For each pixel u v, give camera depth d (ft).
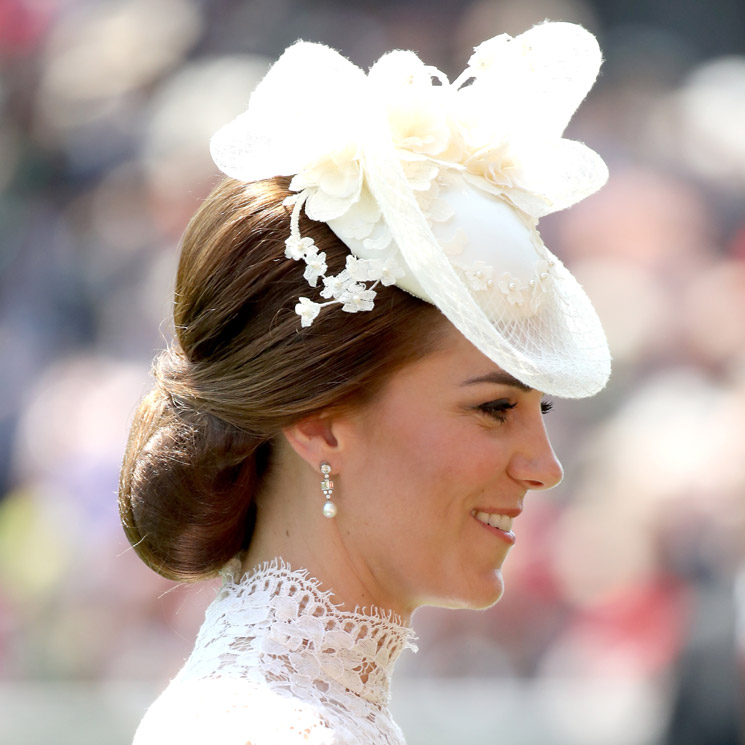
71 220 96.58
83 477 74.49
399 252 22.09
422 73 22.94
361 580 23.22
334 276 22.27
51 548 71.72
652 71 110.63
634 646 67.15
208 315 22.98
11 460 80.89
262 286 22.58
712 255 94.22
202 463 23.15
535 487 23.26
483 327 21.49
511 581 70.64
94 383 82.89
